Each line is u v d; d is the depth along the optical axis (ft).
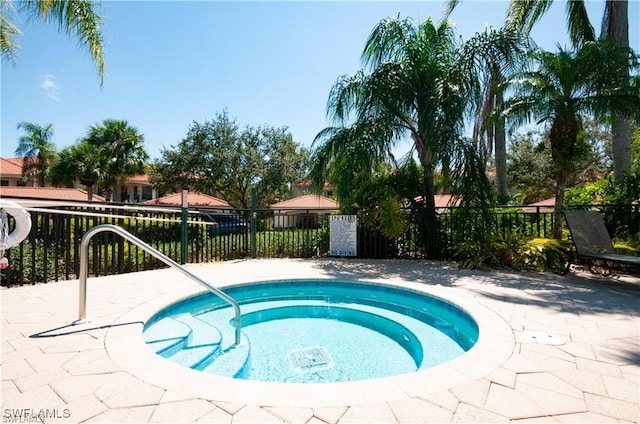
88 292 15.17
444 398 6.67
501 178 36.63
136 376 7.47
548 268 21.09
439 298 15.01
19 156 87.30
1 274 16.38
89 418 5.98
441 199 42.01
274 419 5.98
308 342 13.01
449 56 26.14
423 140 26.25
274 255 28.96
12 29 20.98
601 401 6.61
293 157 83.56
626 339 9.83
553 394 6.85
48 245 18.43
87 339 9.55
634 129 32.17
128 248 21.20
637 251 19.58
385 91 25.03
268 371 10.61
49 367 7.87
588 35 30.91
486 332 10.37
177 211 23.49
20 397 6.64
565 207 23.97
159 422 5.88
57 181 68.23
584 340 9.74
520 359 8.46
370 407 6.35
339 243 27.86
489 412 6.21
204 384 7.14
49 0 19.33
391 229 26.53
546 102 21.33
